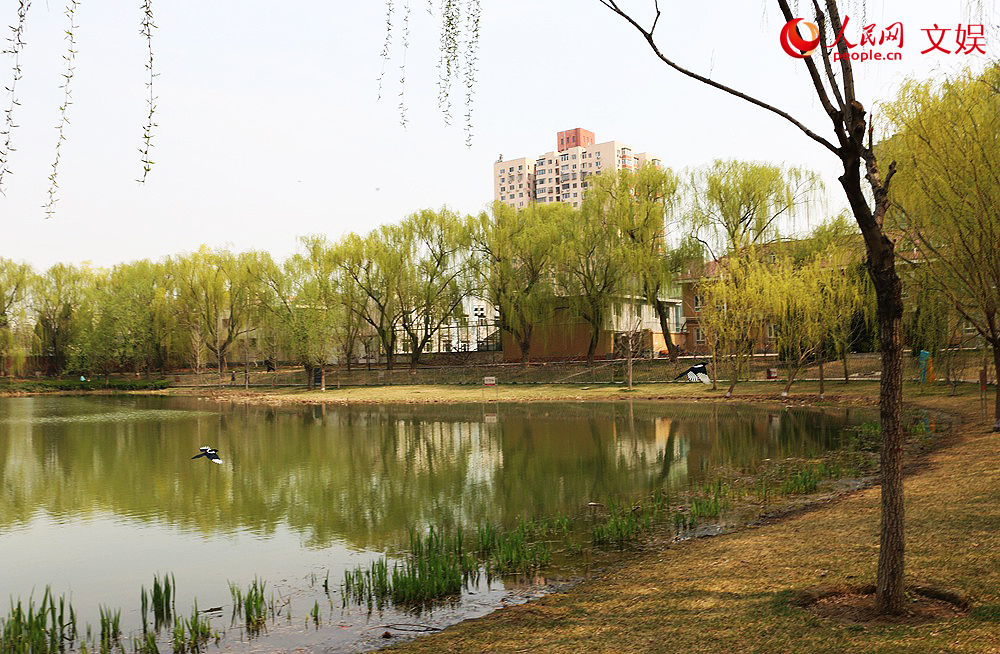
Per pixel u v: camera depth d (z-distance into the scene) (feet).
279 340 194.08
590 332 192.44
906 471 50.29
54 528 48.44
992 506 32.63
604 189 162.71
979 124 50.24
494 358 205.26
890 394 20.26
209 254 213.25
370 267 190.29
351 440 93.30
